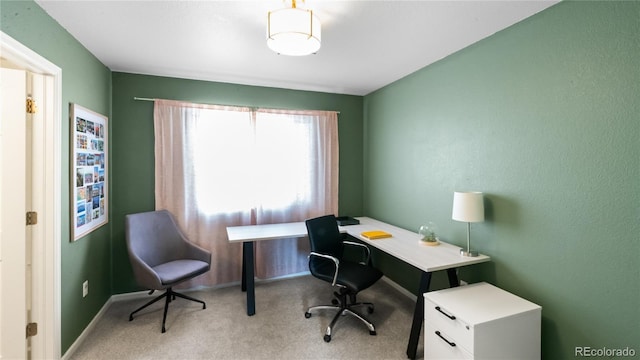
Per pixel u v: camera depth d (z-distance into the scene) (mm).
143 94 2926
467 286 2020
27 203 1799
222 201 3162
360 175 3877
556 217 1718
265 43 2238
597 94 1520
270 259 3377
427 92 2744
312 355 2061
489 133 2135
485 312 1649
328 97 3676
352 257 3705
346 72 2922
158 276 2375
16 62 1637
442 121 2568
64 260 1973
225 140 3156
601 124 1506
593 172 1543
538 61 1799
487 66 2143
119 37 2123
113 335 2293
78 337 2152
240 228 3049
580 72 1589
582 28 1577
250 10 1782
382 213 3492
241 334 2309
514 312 1648
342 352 2096
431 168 2711
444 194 2568
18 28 1522
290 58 2547
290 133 3428
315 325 2445
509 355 1625
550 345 1764
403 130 3092
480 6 1731
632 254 1408
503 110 2027
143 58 2523
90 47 2285
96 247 2494
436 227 2662
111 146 2832
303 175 3500
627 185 1418
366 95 3781
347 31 2053
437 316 1788
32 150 1807
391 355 2066
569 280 1661
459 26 1979
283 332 2340
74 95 2104
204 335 2297
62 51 1938
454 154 2451
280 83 3264
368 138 3770
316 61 2625
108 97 2764
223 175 3156
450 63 2477
